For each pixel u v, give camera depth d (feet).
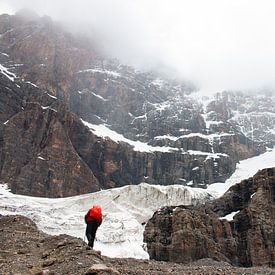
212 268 78.07
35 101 464.24
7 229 91.04
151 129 615.98
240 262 245.04
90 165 473.26
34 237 82.17
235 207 304.71
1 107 430.20
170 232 245.45
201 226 244.42
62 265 57.36
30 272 55.26
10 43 599.57
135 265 75.82
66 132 460.55
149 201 337.52
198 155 572.92
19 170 384.06
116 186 479.82
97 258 63.26
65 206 323.16
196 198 346.33
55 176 394.11
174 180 538.06
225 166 570.05
